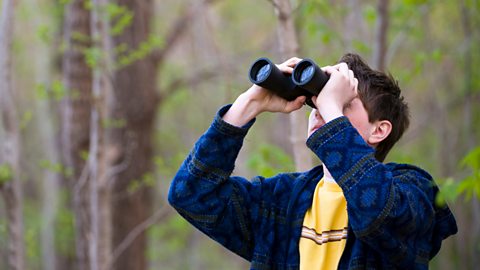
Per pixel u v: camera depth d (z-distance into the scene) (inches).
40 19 625.0
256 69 126.6
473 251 578.9
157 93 445.4
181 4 717.9
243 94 128.0
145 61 435.2
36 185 940.0
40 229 756.0
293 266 126.6
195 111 919.0
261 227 130.4
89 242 346.3
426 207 123.6
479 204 560.1
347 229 123.3
